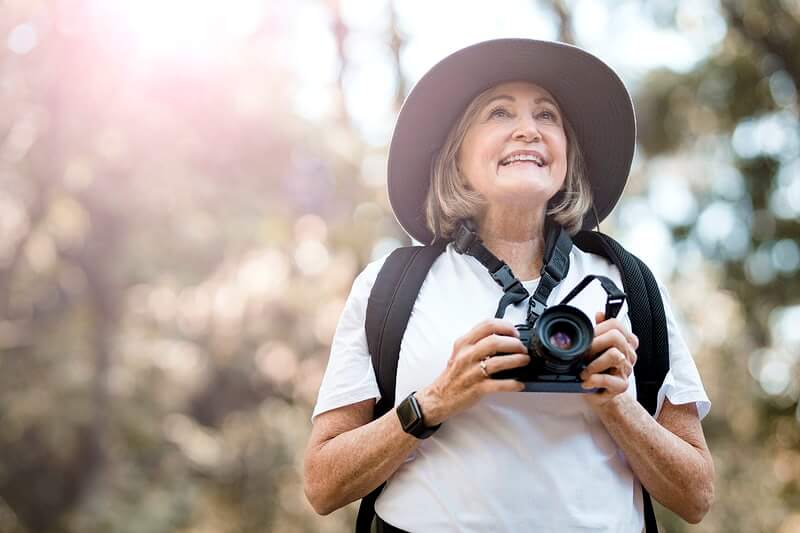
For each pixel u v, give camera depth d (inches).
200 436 533.3
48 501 495.2
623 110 98.7
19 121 432.1
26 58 429.4
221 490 563.2
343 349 94.4
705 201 395.9
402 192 101.8
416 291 92.4
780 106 390.9
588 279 83.5
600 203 103.0
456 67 96.2
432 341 89.7
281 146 446.6
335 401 92.4
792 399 391.2
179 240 459.2
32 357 476.4
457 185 96.7
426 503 86.8
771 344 394.3
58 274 473.7
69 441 470.6
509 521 84.7
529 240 96.1
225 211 449.4
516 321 90.2
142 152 441.4
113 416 489.4
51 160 434.9
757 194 390.6
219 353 523.5
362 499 93.2
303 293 491.5
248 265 486.6
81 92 434.3
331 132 441.7
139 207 446.6
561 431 87.0
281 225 452.4
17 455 488.7
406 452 86.0
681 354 94.0
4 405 466.6
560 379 81.4
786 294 382.6
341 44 406.3
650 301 92.0
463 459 86.2
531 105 96.3
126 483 490.3
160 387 508.4
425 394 84.8
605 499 86.8
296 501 556.1
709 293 402.9
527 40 94.6
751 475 449.7
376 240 444.8
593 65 96.3
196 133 447.8
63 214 453.4
